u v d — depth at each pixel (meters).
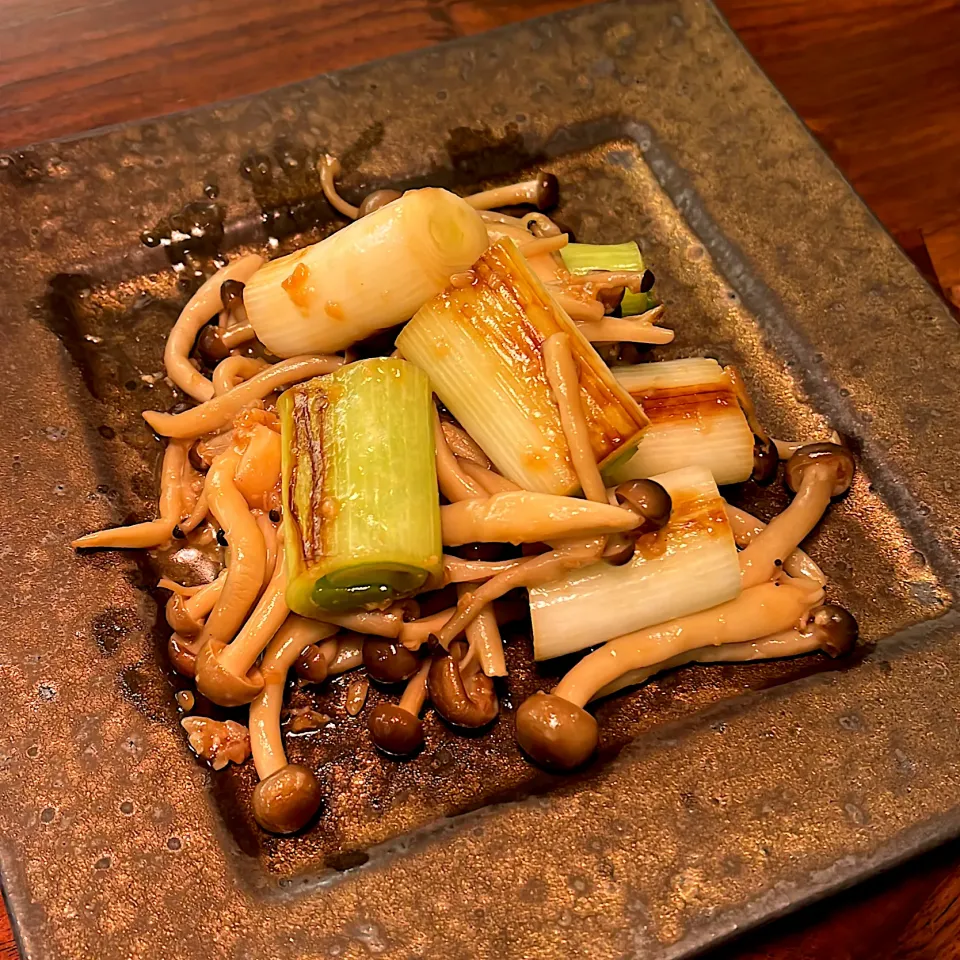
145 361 0.30
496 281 0.26
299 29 0.36
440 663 0.26
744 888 0.24
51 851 0.24
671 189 0.33
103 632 0.26
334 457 0.25
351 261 0.27
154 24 0.36
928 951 0.25
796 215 0.32
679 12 0.34
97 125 0.34
